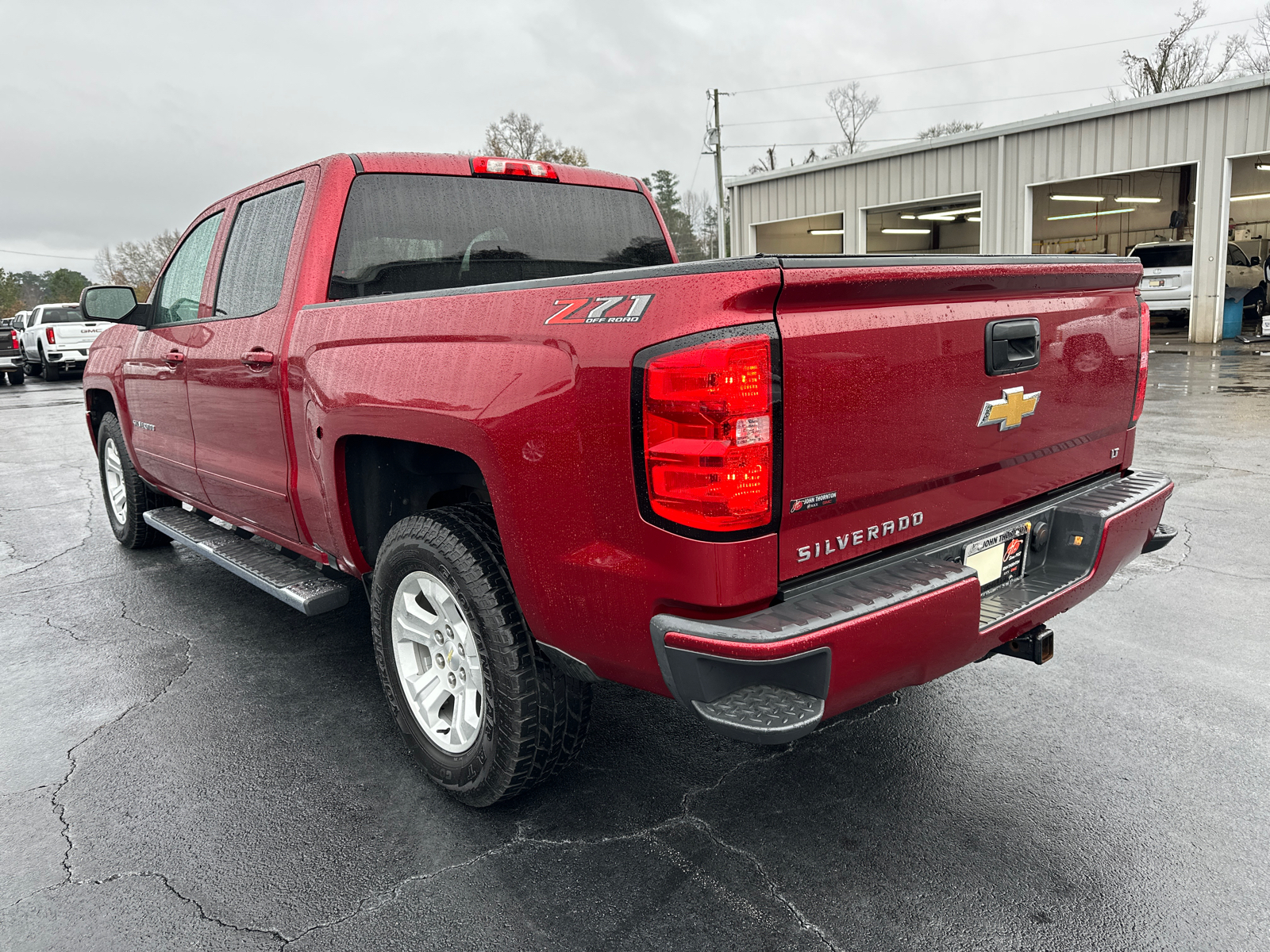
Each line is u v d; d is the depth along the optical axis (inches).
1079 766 111.4
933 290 84.9
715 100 1466.5
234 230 148.9
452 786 104.7
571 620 86.0
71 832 102.7
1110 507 106.4
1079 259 102.5
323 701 136.5
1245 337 759.1
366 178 128.2
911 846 96.0
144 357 179.9
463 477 114.7
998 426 95.3
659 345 73.1
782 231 1110.4
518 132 2100.1
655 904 87.7
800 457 75.9
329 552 127.9
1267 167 994.1
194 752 121.2
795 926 84.0
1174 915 84.4
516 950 81.9
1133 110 707.4
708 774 112.3
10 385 855.7
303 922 86.7
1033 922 83.8
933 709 127.3
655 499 75.0
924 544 91.0
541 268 146.3
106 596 190.1
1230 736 117.6
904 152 853.2
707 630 73.8
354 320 110.5
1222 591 170.6
